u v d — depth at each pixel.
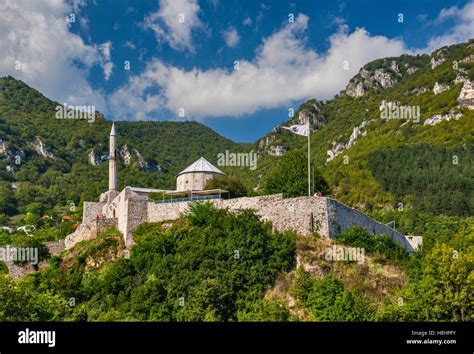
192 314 50.88
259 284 55.22
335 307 49.00
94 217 90.56
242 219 62.00
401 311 49.50
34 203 196.50
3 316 49.97
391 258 58.91
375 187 170.00
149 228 69.19
